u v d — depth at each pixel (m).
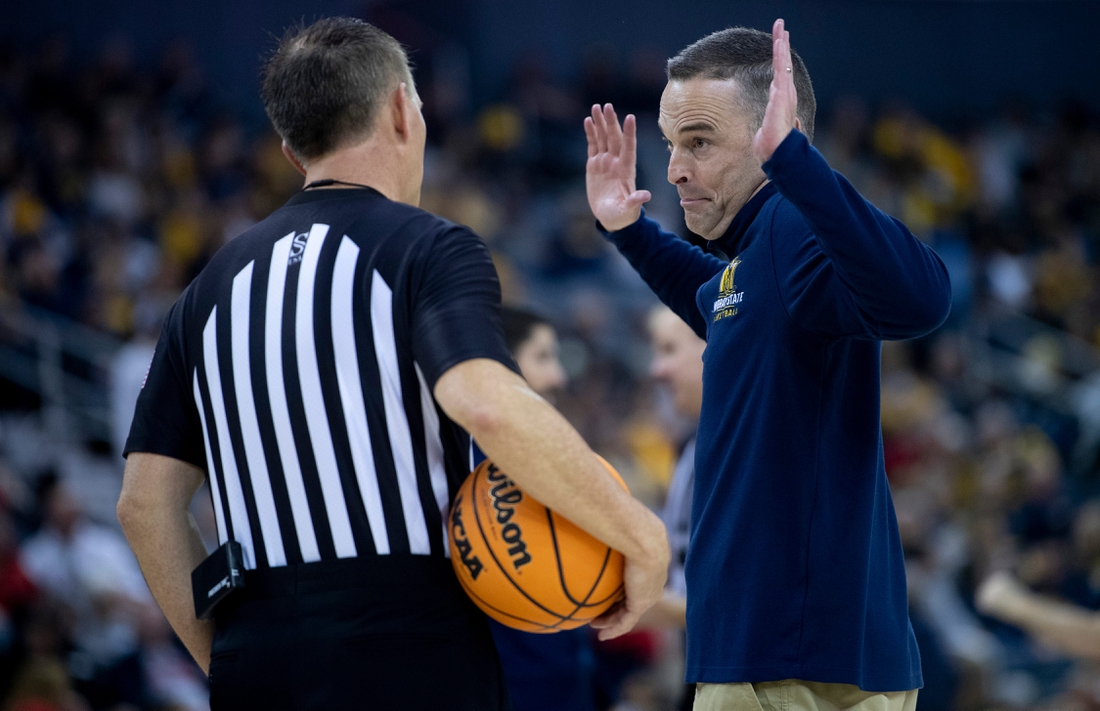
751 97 6.59
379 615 5.98
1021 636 23.47
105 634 19.66
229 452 6.46
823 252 5.90
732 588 6.09
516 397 5.71
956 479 30.97
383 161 6.77
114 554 21.00
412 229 6.32
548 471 5.71
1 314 27.14
